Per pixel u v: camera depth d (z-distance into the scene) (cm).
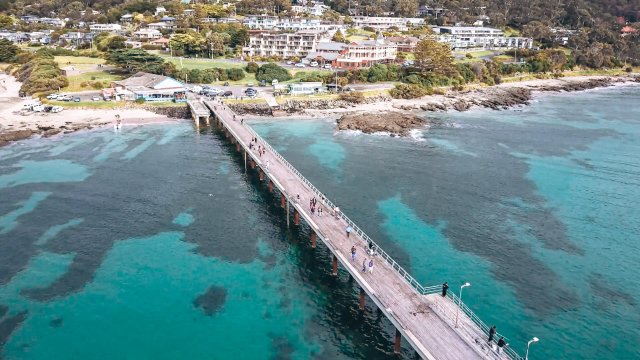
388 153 10638
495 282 5788
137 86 14362
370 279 5059
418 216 7469
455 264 6150
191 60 18825
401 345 4716
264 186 8619
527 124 13850
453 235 6900
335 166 9675
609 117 15050
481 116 14838
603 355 4656
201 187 8475
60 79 14912
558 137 12406
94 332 4834
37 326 4903
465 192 8506
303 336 4816
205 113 12344
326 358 4522
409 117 13550
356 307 5294
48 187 8338
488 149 11169
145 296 5409
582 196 8481
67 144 10769
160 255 6244
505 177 9319
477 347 4031
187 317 5072
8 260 6050
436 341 4097
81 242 6525
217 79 16388
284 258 6253
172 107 13362
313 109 14362
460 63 19550
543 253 6500
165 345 4669
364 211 7575
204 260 6147
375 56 19638
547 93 19300
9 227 6875
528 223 7369
